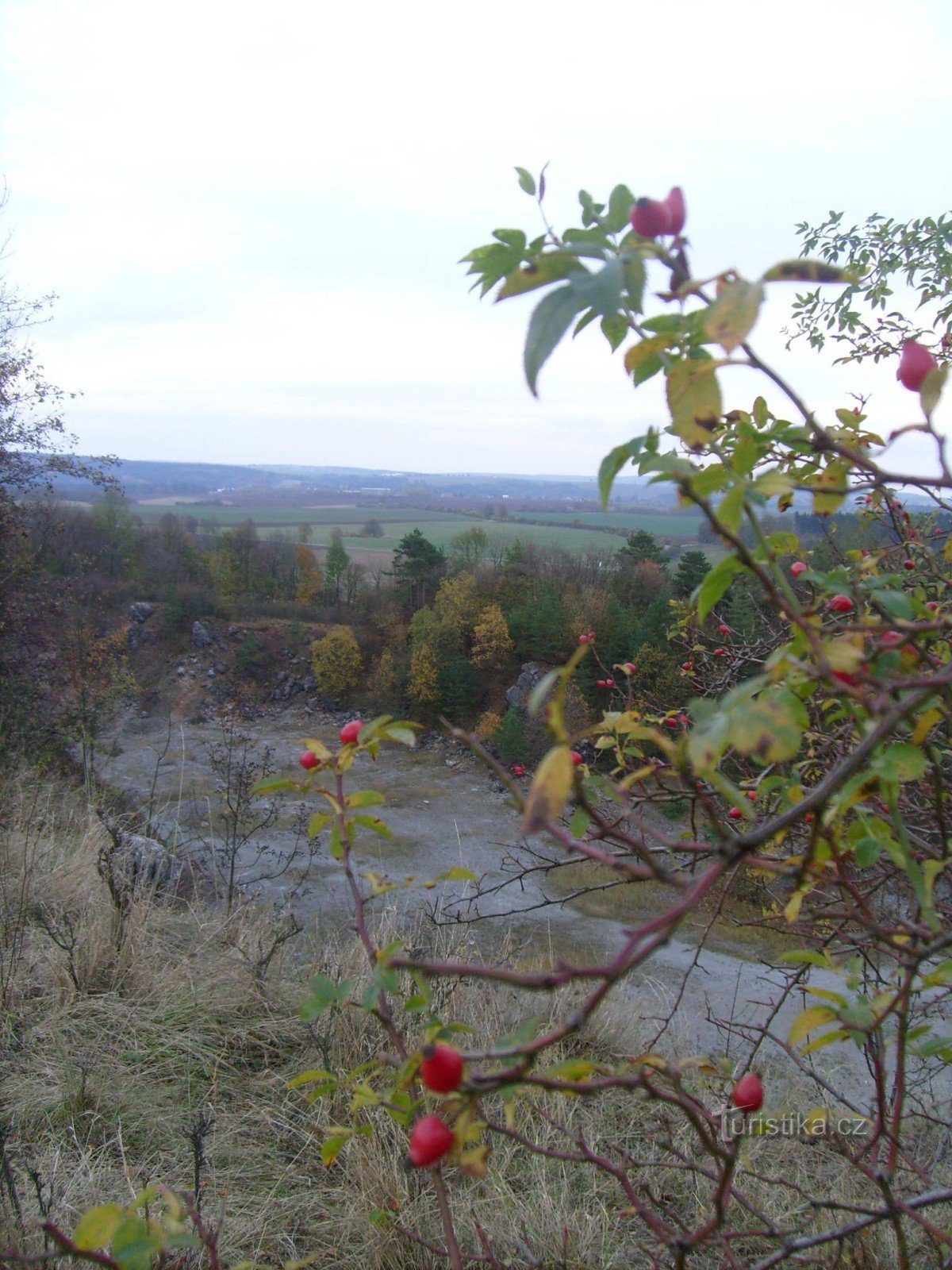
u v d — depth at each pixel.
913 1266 2.16
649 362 1.13
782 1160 2.73
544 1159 2.85
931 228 3.53
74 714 8.17
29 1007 3.59
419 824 14.23
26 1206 2.48
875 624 1.18
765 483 1.01
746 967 6.93
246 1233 2.51
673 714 2.09
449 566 25.83
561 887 9.80
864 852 1.09
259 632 26.17
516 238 1.08
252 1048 3.52
